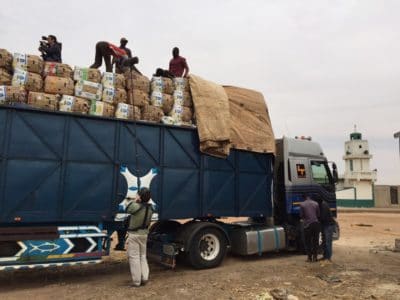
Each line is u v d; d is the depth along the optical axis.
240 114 8.73
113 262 8.61
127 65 7.53
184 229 7.78
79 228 6.33
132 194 6.93
